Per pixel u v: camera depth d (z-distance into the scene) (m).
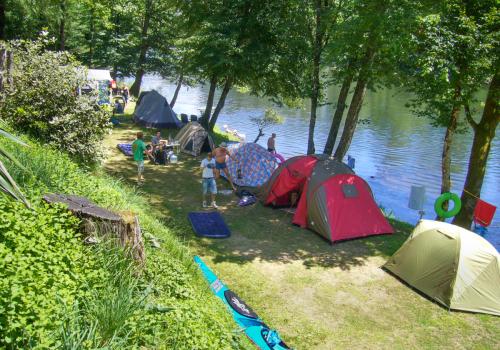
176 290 6.19
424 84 12.80
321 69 17.77
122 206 8.51
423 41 11.97
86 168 10.99
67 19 29.45
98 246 5.49
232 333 5.96
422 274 9.41
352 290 9.26
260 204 13.92
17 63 10.73
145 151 16.86
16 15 23.14
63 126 10.55
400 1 11.75
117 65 32.25
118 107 26.62
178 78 32.19
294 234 11.91
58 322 3.85
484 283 8.88
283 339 7.48
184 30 24.27
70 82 10.99
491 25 11.88
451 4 11.99
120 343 4.03
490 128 13.46
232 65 19.06
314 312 8.36
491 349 7.60
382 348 7.47
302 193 12.52
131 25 32.16
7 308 3.74
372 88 16.08
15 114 10.27
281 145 26.66
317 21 16.67
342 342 7.55
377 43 12.60
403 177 21.59
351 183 12.20
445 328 8.12
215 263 9.86
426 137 30.66
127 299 4.68
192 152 18.72
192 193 14.25
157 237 8.16
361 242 11.74
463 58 11.72
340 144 15.93
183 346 4.76
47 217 5.43
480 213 13.62
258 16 19.39
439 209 12.77
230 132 28.25
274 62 19.36
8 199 5.31
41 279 4.35
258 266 9.93
